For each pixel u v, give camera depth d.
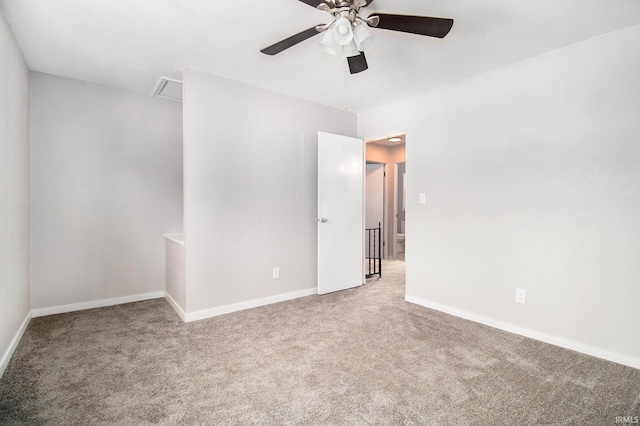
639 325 2.07
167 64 2.76
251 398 1.74
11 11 1.97
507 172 2.70
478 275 2.90
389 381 1.91
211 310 2.99
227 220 3.09
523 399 1.74
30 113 2.91
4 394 1.75
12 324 2.26
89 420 1.55
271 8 1.94
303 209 3.69
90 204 3.23
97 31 2.21
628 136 2.11
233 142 3.11
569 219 2.36
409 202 3.50
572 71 2.34
